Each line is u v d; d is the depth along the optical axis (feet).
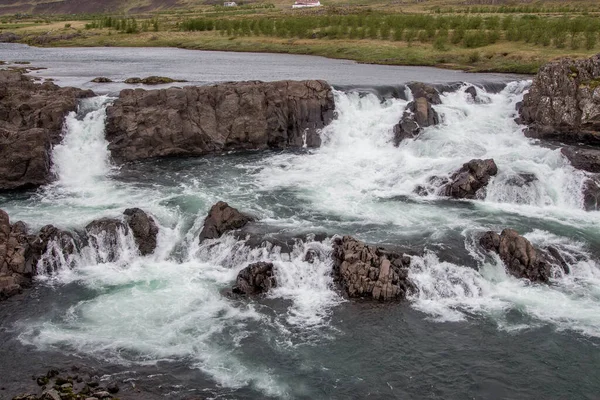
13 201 166.20
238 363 104.42
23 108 193.88
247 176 188.14
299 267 132.05
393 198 172.24
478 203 169.78
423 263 132.36
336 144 217.36
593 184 169.17
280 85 221.66
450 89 250.57
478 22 439.22
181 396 95.71
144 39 560.20
